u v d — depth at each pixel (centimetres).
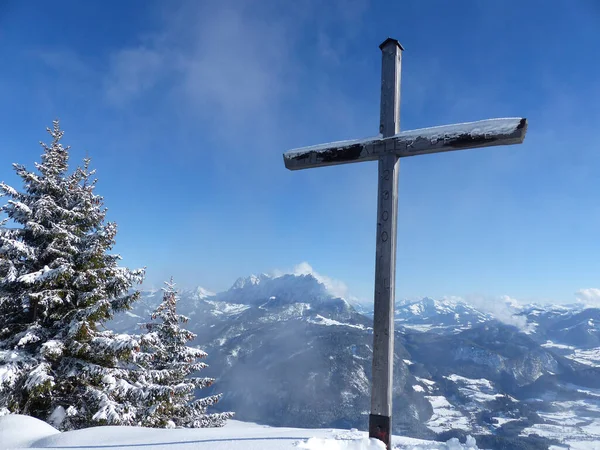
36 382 1116
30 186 1391
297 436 535
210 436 576
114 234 1434
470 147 507
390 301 517
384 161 559
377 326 520
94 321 1281
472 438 525
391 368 505
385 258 532
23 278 1188
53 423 1182
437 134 523
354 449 477
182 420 1850
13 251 1270
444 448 508
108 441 620
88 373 1235
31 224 1270
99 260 1391
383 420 496
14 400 1164
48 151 1442
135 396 1277
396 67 578
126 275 1416
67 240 1330
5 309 1298
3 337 1305
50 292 1238
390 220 539
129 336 1280
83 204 1436
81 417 1237
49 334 1273
